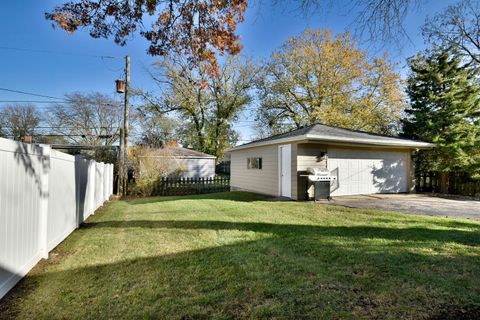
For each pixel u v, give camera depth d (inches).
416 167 535.2
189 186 551.2
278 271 120.6
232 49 211.0
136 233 194.1
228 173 1088.2
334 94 821.9
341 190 398.3
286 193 393.7
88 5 173.8
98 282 112.2
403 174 458.0
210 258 139.3
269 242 166.1
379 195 414.0
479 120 486.0
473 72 492.4
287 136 393.7
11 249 105.4
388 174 442.6
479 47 448.1
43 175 139.0
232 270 122.8
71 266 130.3
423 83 532.7
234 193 472.7
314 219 233.5
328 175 343.6
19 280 112.6
